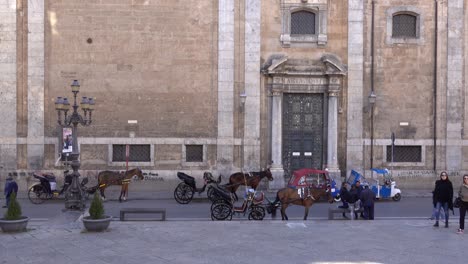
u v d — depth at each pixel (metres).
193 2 30.44
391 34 31.17
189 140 30.41
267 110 30.84
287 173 31.14
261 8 30.73
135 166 30.20
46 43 29.92
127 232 17.66
